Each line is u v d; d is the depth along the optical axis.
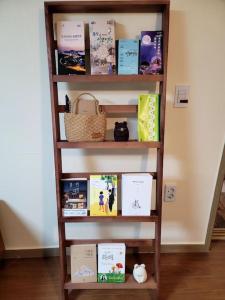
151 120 1.20
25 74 1.32
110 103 1.36
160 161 1.22
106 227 1.62
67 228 1.61
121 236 1.64
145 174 1.27
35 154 1.46
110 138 1.41
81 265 1.33
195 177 1.52
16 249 1.65
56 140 1.19
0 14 1.22
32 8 1.22
